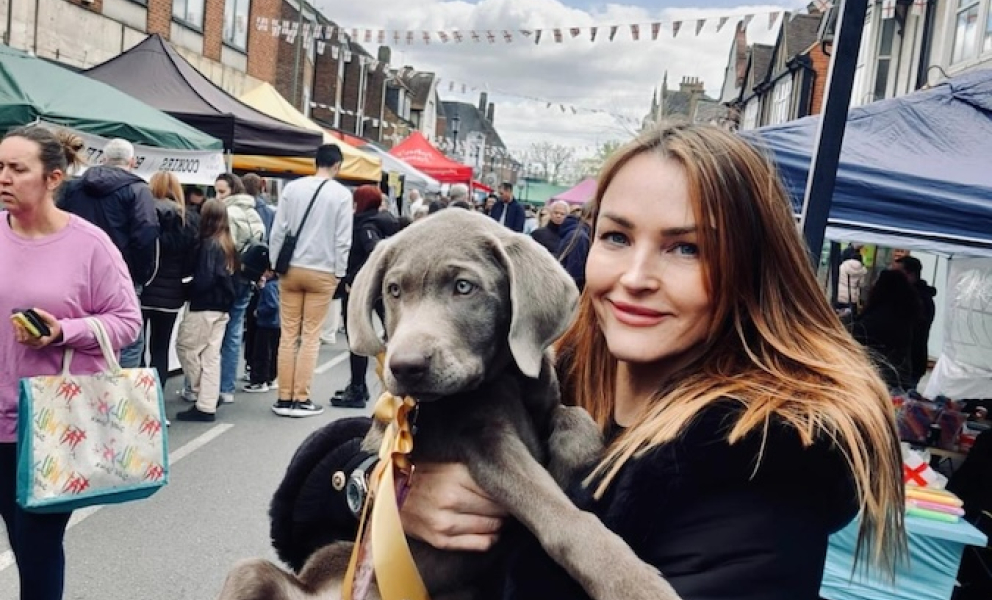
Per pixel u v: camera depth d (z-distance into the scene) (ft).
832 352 5.24
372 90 146.51
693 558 4.54
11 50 23.79
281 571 6.95
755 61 108.88
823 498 4.56
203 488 18.88
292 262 24.73
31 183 10.73
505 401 5.91
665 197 5.41
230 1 71.97
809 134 15.10
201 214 23.93
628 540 4.91
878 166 14.33
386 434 5.91
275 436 23.27
